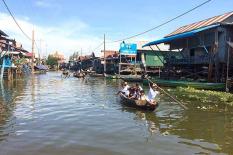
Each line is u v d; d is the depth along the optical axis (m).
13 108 18.73
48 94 27.03
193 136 12.28
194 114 16.73
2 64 43.38
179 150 10.46
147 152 10.21
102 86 36.28
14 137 11.84
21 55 65.19
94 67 73.00
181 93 24.78
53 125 13.92
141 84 37.56
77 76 58.06
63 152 10.13
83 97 24.64
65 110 18.03
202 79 30.58
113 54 61.47
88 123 14.39
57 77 59.47
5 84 38.03
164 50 48.91
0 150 10.26
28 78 53.88
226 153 10.22
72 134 12.34
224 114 16.72
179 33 36.12
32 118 15.54
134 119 15.41
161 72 41.59
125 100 19.75
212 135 12.47
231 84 24.78
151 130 13.20
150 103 17.14
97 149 10.46
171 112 17.33
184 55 37.03
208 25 29.38
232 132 12.95
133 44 50.19
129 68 51.72
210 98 21.97
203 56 30.05
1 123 14.30
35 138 11.70
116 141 11.44
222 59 28.94
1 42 43.78
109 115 16.42
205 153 10.18
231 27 28.77
